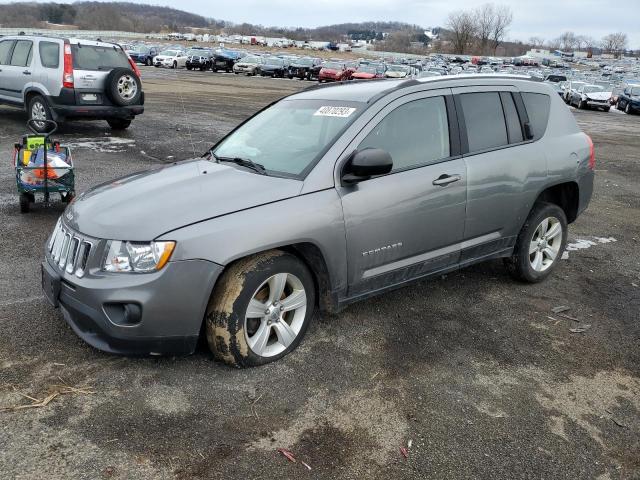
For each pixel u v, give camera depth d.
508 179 4.52
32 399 3.02
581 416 3.18
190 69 46.44
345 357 3.64
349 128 3.78
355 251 3.69
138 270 3.06
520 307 4.59
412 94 4.10
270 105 4.71
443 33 147.00
